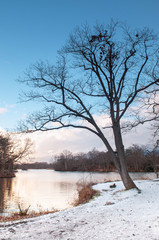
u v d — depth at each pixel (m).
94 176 49.75
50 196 24.41
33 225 8.19
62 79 17.44
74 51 17.41
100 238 6.26
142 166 72.06
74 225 7.97
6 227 8.00
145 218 8.15
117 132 17.11
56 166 141.38
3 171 61.88
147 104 17.98
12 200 21.95
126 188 16.50
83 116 17.50
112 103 17.30
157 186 16.89
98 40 16.58
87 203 14.43
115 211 10.13
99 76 17.28
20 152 55.78
